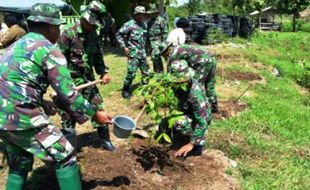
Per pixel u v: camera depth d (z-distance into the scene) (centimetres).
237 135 634
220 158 535
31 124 344
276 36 3172
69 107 357
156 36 943
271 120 743
